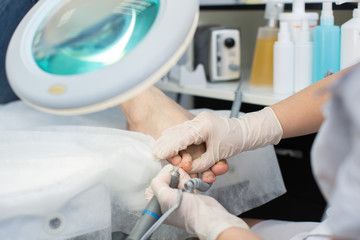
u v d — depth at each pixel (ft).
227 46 4.35
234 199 3.01
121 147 2.55
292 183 4.37
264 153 3.11
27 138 2.79
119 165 2.50
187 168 2.53
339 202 1.23
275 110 2.83
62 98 1.79
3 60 3.72
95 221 2.42
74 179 2.28
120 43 1.95
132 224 2.70
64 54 1.99
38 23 2.22
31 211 2.19
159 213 2.14
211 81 4.43
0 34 3.68
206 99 4.91
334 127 1.23
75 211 2.36
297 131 2.81
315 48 3.43
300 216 4.38
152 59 1.79
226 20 5.31
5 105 3.93
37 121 3.47
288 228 2.71
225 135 2.60
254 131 2.71
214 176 2.65
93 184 2.36
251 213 4.57
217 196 2.95
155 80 1.83
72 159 2.40
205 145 2.75
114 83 1.76
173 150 2.52
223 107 4.75
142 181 2.56
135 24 2.00
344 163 1.24
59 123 3.43
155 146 2.59
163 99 3.22
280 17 3.71
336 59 3.36
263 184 3.11
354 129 1.18
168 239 2.72
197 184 2.20
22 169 2.31
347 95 1.14
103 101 1.78
